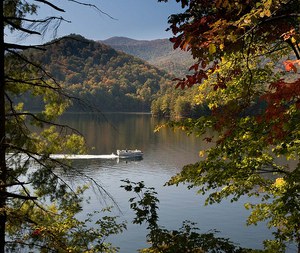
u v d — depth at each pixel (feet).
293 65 9.31
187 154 212.23
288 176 22.44
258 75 25.86
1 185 25.30
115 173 160.86
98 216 95.55
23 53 30.96
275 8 11.82
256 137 20.54
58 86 32.48
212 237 19.29
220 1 12.12
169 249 18.84
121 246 78.54
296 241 25.85
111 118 525.75
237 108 15.48
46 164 30.50
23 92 32.73
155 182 142.00
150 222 20.10
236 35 11.54
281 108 11.32
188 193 122.21
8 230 29.14
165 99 542.57
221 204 108.47
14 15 30.73
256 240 82.28
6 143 28.25
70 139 34.01
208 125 22.91
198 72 12.64
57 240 27.78
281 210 23.22
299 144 20.22
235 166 25.08
